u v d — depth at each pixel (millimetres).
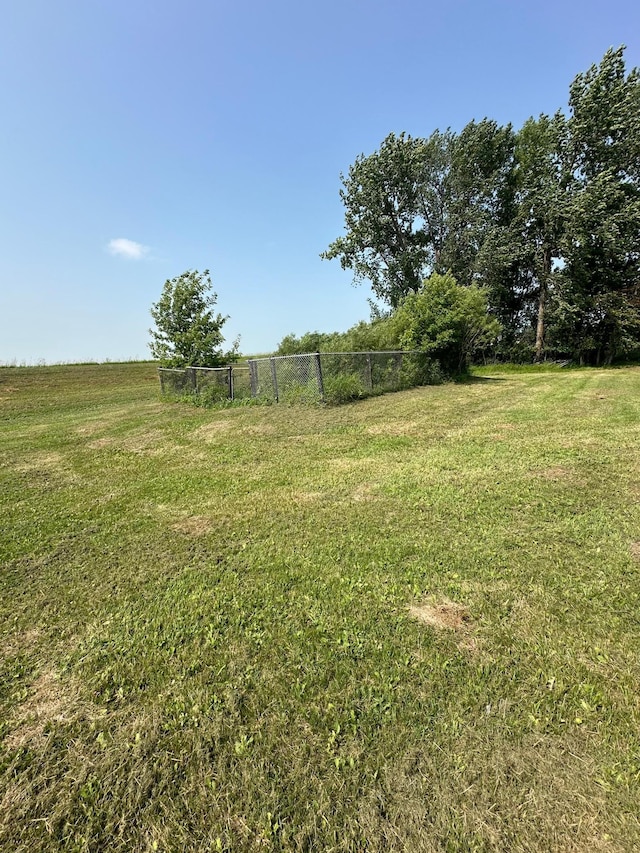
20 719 1910
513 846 1320
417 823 1399
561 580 2701
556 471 4695
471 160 23141
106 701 1989
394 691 1933
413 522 3678
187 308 15047
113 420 10984
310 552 3289
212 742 1740
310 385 10539
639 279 21312
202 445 7496
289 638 2340
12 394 19141
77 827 1460
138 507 4582
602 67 19953
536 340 24391
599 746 1623
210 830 1424
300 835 1390
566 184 21891
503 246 22219
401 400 10773
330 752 1663
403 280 25688
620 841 1319
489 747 1638
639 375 15258
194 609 2660
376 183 23656
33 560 3441
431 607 2525
